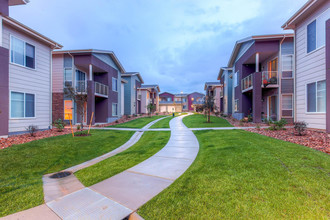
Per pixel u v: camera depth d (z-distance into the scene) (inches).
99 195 123.5
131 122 705.0
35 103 434.3
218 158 191.0
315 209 92.9
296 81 414.3
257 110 512.4
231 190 117.0
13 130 378.0
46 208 108.1
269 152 193.9
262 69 625.9
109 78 737.6
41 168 195.8
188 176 146.3
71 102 605.0
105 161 211.0
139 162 201.5
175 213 95.7
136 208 103.9
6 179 159.5
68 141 314.3
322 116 335.3
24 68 405.4
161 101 2007.9
